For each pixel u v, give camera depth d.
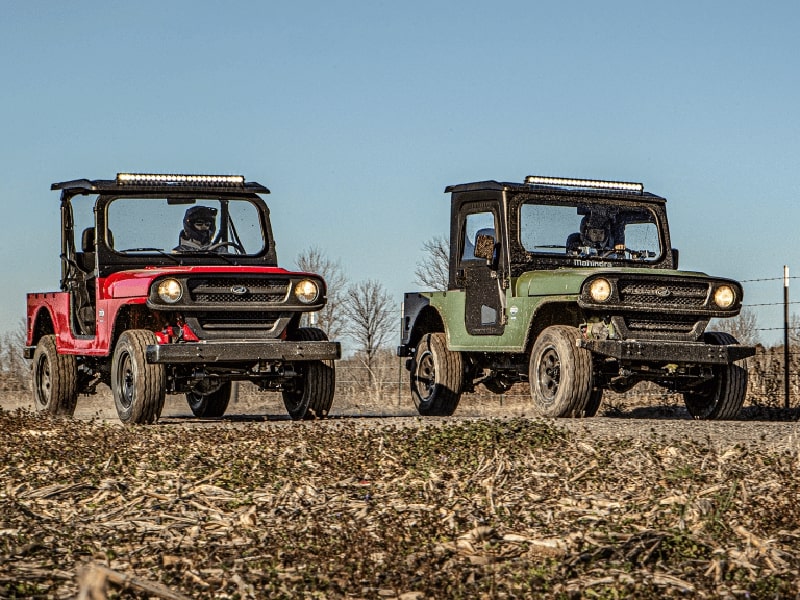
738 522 6.59
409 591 5.34
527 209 13.42
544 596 5.24
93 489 7.57
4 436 10.11
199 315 11.95
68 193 13.45
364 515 6.80
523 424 10.17
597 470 7.97
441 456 8.54
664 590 5.38
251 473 7.98
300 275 12.33
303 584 5.45
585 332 12.39
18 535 6.30
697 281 12.52
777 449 8.93
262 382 12.66
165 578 5.53
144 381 11.63
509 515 6.75
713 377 12.77
